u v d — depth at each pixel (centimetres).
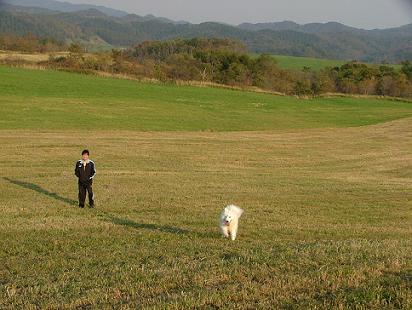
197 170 2777
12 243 1261
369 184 2475
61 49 11375
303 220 1645
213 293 786
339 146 4012
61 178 2361
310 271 870
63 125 4259
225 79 10419
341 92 10944
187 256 1101
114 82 7569
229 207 1320
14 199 1872
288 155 3534
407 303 718
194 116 5359
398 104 8606
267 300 761
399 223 1653
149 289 843
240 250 1141
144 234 1377
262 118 5669
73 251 1198
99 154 3111
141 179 2384
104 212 1695
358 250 1016
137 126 4500
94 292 833
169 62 10788
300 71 11950
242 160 3247
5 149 3130
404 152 3734
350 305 725
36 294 850
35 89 6150
